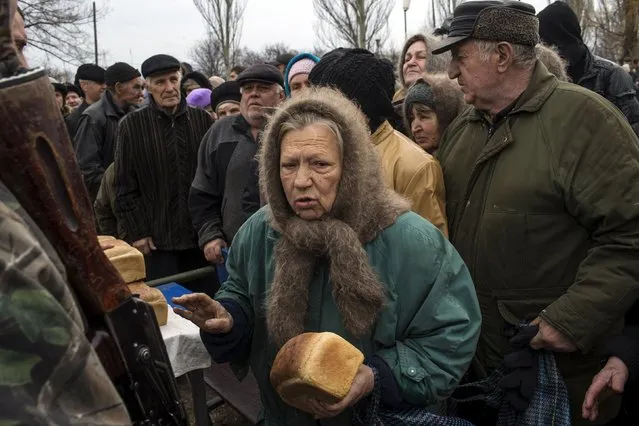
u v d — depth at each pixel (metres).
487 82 1.88
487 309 1.93
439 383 1.44
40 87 0.87
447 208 2.09
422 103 2.36
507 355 1.82
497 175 1.88
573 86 1.85
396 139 2.12
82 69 5.74
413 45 3.18
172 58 3.71
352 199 1.45
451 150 2.13
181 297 1.43
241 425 3.23
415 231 1.49
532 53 1.87
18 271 0.68
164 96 3.69
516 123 1.87
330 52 2.27
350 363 1.32
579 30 3.73
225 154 3.37
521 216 1.82
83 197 0.93
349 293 1.39
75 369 0.70
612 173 1.71
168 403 1.03
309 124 1.42
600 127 1.74
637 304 1.91
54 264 0.79
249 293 1.62
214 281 3.99
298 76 3.48
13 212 0.73
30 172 0.85
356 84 2.09
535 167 1.80
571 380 1.87
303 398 1.33
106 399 0.73
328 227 1.41
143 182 3.78
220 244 3.37
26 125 0.85
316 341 1.31
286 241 1.48
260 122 3.28
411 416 1.47
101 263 0.94
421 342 1.47
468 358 1.49
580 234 1.82
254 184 3.27
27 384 0.66
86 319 0.95
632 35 9.78
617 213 1.70
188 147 3.81
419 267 1.47
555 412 1.75
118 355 0.95
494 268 1.89
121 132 3.77
